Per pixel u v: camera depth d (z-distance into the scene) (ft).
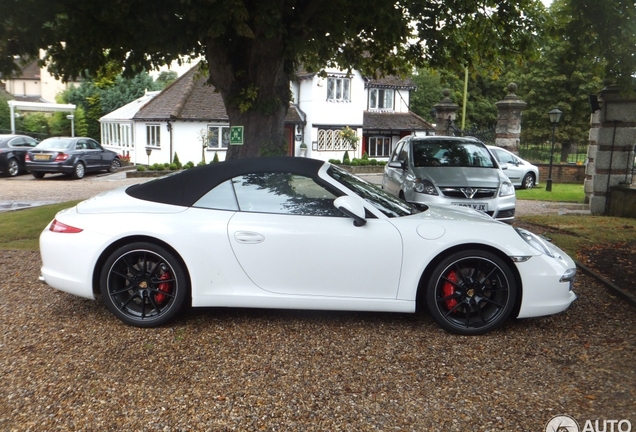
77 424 10.23
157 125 102.42
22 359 12.94
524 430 10.12
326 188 15.30
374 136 125.39
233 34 28.45
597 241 27.48
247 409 10.84
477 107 151.94
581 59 28.66
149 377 12.12
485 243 14.56
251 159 15.92
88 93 140.46
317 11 28.27
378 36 33.17
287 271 14.66
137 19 25.54
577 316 16.33
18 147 76.28
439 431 10.11
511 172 63.87
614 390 11.55
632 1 24.13
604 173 38.68
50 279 15.25
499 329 15.24
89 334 14.51
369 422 10.42
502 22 33.27
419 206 17.39
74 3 25.54
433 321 15.78
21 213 35.78
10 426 10.15
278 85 31.55
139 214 14.87
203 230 14.62
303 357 13.25
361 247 14.58
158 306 15.08
